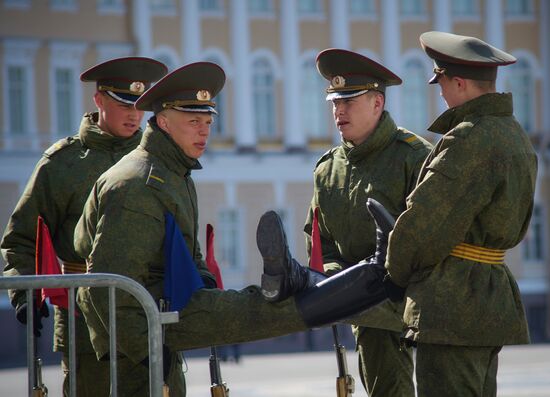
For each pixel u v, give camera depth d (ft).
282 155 243.81
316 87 247.09
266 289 36.65
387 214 37.91
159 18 235.81
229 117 241.96
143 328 37.83
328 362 169.99
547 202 254.68
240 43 241.14
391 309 42.88
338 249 47.42
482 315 36.42
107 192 39.01
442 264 36.78
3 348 211.41
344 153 47.44
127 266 38.19
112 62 46.21
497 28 255.70
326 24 247.50
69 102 228.22
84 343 45.14
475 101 37.47
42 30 226.79
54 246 47.34
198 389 124.67
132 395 39.60
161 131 40.06
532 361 162.20
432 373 36.88
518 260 251.19
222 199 240.73
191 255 39.91
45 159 47.26
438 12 252.62
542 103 258.57
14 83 224.74
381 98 46.52
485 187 36.52
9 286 34.60
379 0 250.37
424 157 45.80
